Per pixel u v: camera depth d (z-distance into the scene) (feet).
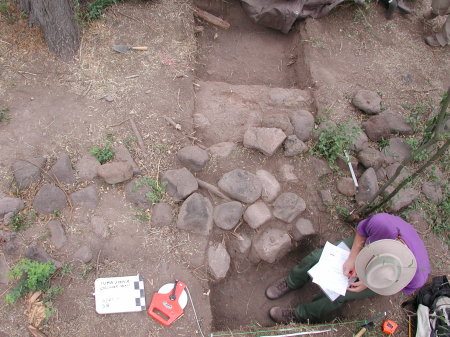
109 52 13.97
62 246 10.90
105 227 11.21
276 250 11.85
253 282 12.57
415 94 15.12
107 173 11.47
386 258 8.62
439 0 15.61
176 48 14.64
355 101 14.35
